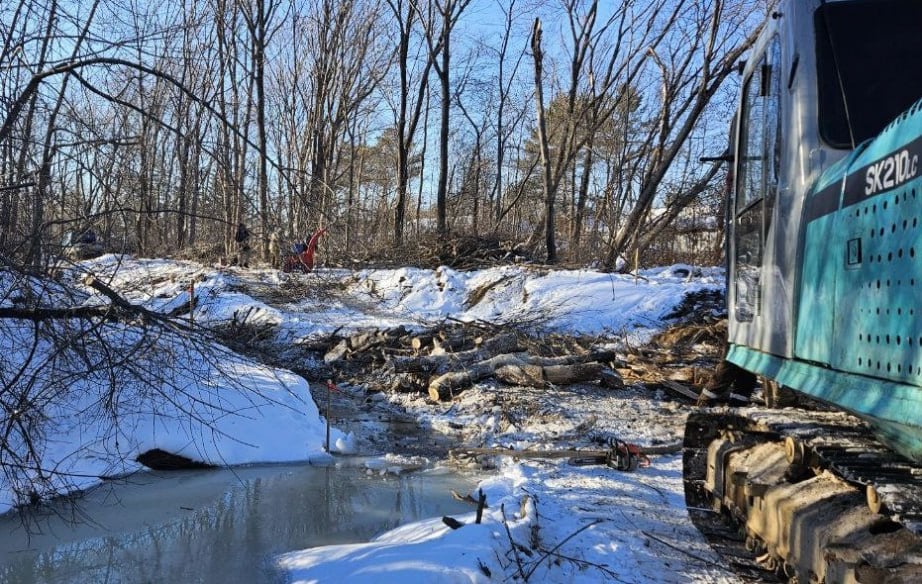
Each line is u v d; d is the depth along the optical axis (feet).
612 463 23.77
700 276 60.95
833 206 9.39
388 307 58.90
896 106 10.52
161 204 20.31
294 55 100.53
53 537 17.24
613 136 94.94
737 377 16.83
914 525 7.28
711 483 16.55
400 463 25.27
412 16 86.17
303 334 48.24
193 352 22.58
